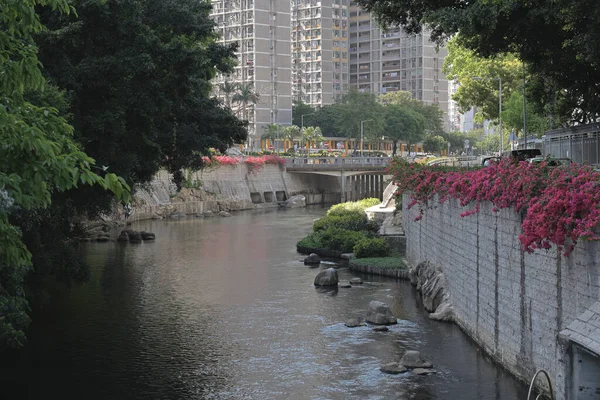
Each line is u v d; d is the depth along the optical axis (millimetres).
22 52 14836
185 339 30766
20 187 13750
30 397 23797
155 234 73688
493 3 31172
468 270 29688
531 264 21766
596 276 17516
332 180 145000
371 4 39750
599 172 19047
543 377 20969
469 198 28312
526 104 71500
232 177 119875
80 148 27766
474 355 26844
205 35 43281
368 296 38969
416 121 183625
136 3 32219
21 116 14289
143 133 35094
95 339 30922
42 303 33750
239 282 44250
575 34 31219
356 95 176875
